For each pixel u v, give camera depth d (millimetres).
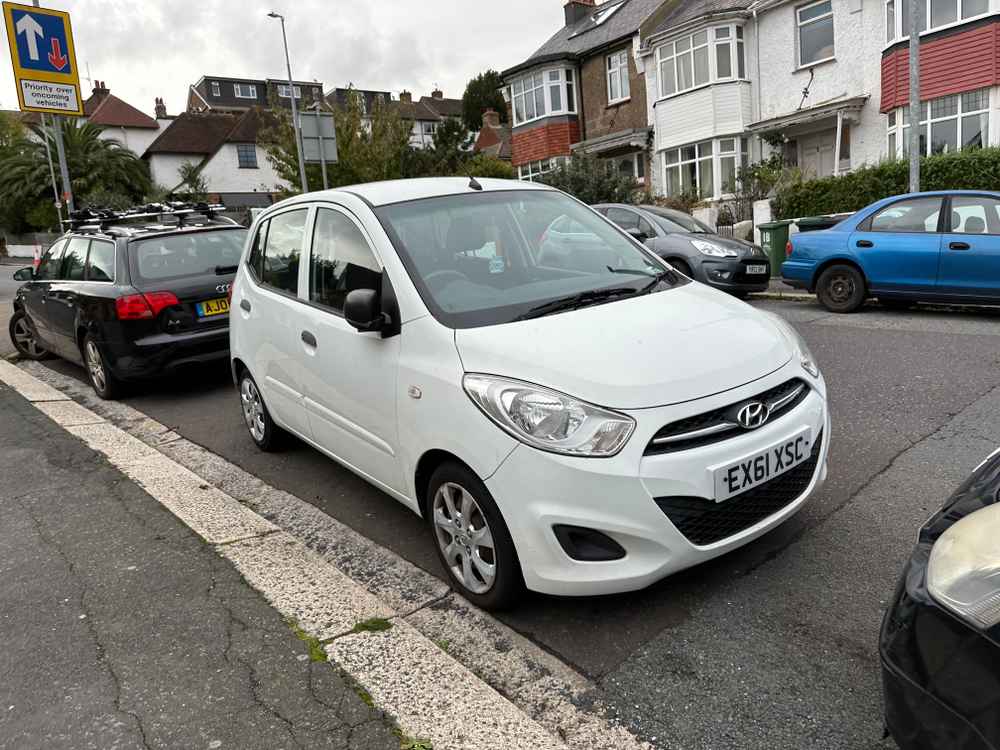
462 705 2576
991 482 2098
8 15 13023
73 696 2742
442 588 3426
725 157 22078
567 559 2756
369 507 4391
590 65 27109
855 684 2570
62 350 8133
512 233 3959
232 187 51594
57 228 41094
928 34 16781
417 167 33969
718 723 2443
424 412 3145
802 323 8828
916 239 8516
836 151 18703
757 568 3326
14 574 3717
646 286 3723
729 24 21219
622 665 2771
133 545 3967
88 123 43344
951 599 1705
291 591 3398
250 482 4891
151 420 6508
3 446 5855
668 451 2717
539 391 2787
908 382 5941
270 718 2564
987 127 16312
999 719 1577
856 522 3682
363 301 3311
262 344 4746
